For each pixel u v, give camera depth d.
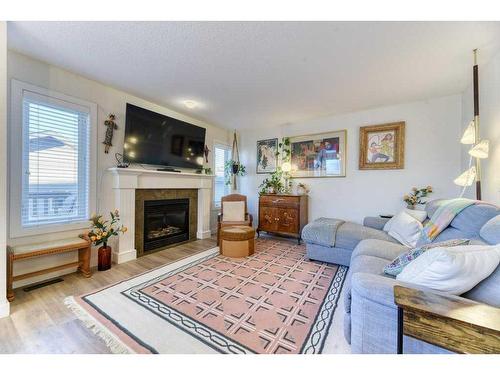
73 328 1.60
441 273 1.03
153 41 1.93
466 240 1.35
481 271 1.04
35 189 2.32
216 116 4.09
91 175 2.75
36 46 2.03
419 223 2.35
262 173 4.89
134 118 3.04
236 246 3.14
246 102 3.37
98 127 2.82
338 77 2.56
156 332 1.56
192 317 1.73
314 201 4.18
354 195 3.80
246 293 2.11
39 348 1.40
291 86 2.80
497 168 2.05
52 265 2.44
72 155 2.59
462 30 1.74
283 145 4.58
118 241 2.93
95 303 1.92
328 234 2.86
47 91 2.36
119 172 2.90
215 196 4.81
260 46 1.98
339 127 3.95
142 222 3.28
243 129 5.05
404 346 1.05
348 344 1.45
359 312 1.19
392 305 1.07
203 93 3.06
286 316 1.76
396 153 3.42
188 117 4.11
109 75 2.58
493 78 2.11
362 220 3.72
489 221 1.49
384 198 3.54
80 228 2.64
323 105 3.47
